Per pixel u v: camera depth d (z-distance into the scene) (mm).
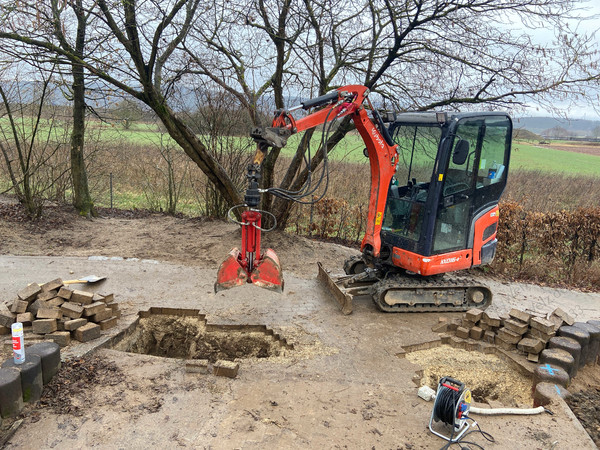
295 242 11289
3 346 5953
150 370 5723
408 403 5340
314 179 13133
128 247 10750
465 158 7012
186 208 15609
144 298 7926
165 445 4371
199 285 8656
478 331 7098
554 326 6566
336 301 8211
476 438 4746
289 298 8328
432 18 8711
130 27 9086
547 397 5473
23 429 4504
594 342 6703
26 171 11750
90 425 4609
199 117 12531
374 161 7547
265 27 9555
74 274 8906
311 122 6301
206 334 7090
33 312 6660
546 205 16375
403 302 7867
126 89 9781
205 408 4992
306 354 6352
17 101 12359
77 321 6262
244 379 5648
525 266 11180
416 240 7676
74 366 5598
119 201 16141
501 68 9578
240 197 11367
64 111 13547
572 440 4766
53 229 11609
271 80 10844
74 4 8602
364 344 6738
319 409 5098
